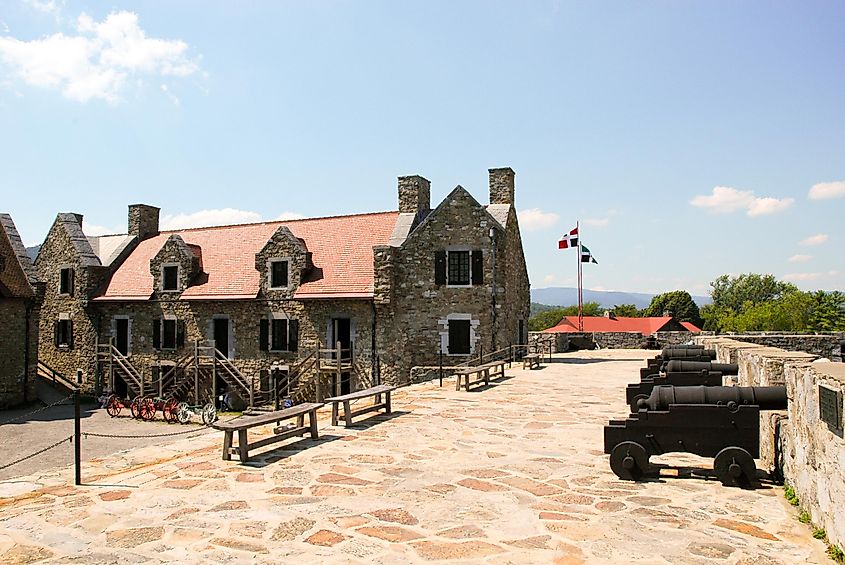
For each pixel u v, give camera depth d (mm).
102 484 8094
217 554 5711
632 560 5512
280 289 30625
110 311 35750
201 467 8938
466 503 7203
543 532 6238
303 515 6805
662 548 5777
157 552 5770
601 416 13102
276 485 7988
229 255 34781
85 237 38219
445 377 23453
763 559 5473
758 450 7711
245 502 7273
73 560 5590
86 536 6195
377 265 28125
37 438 25312
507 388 18000
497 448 10094
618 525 6410
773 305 76562
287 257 30672
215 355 30984
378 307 28422
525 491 7668
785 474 7570
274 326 30875
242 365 31500
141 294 34625
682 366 12203
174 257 33844
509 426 12023
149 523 6566
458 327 27797
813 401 6188
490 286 27438
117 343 35719
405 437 11008
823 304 71750
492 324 27391
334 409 12156
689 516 6648
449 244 27969
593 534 6164
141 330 34656
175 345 33594
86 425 28797
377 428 11867
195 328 32969
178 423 29344
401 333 28250
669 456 9430
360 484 8016
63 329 37656
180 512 6922
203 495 7562
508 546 5875
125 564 5492
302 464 9086
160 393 32500
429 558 5602
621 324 62188
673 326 61562
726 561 5445
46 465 20438
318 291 29641
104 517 6766
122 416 31172
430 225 28219
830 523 5598
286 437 10180
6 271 30766
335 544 5945
